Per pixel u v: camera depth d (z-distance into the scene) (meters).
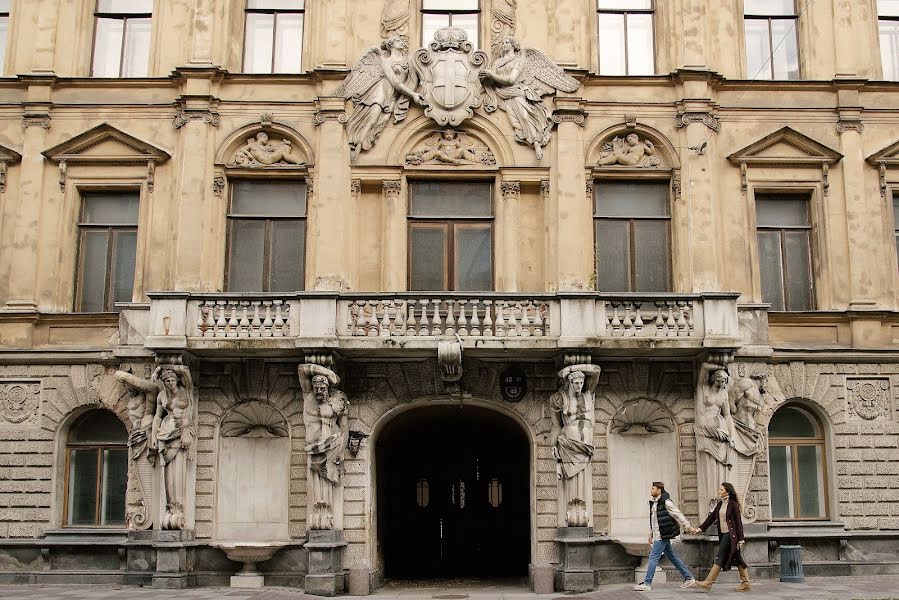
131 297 22.62
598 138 22.81
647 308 20.89
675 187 22.64
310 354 20.28
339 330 20.52
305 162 22.70
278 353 20.72
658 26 23.66
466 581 22.95
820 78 23.39
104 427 22.05
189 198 22.20
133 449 20.98
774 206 23.19
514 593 20.42
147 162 22.69
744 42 23.62
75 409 21.72
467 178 22.80
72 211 22.75
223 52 23.11
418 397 21.42
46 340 22.14
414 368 21.45
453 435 26.64
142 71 23.61
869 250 22.59
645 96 23.00
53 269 22.36
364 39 23.22
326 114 22.61
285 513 21.16
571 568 20.12
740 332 21.59
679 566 18.72
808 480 22.03
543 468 21.06
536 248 22.52
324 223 22.16
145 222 22.53
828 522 21.52
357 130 22.66
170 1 23.44
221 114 22.83
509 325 20.52
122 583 20.72
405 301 20.61
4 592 19.45
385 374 21.45
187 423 20.77
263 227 22.77
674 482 21.31
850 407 21.86
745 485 20.83
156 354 20.45
